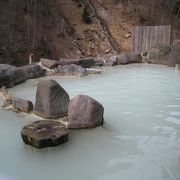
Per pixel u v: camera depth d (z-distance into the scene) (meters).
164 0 17.38
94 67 10.19
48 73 8.52
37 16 12.66
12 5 12.24
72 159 3.82
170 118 5.38
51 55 11.87
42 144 3.97
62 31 12.88
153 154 4.00
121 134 4.60
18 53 11.05
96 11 15.08
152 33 12.51
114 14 15.48
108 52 13.55
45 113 5.06
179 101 6.45
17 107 5.45
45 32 12.35
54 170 3.58
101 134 4.55
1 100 6.04
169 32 12.16
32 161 3.76
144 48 12.73
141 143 4.31
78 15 14.05
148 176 3.47
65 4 14.02
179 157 3.93
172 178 3.42
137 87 7.57
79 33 13.41
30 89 6.95
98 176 3.47
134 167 3.66
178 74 9.39
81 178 3.43
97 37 13.78
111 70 9.86
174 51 10.73
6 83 6.98
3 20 11.64
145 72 9.64
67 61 9.21
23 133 4.10
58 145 4.09
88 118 4.68
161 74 9.36
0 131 4.61
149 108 5.92
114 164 3.72
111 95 6.75
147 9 16.67
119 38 14.74
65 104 5.18
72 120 4.64
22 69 7.75
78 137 4.41
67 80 8.11
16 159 3.80
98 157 3.88
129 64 11.17
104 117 5.32
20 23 11.92
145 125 5.01
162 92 7.17
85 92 6.91
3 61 10.40
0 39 11.02
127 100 6.41
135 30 12.84
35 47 11.59
